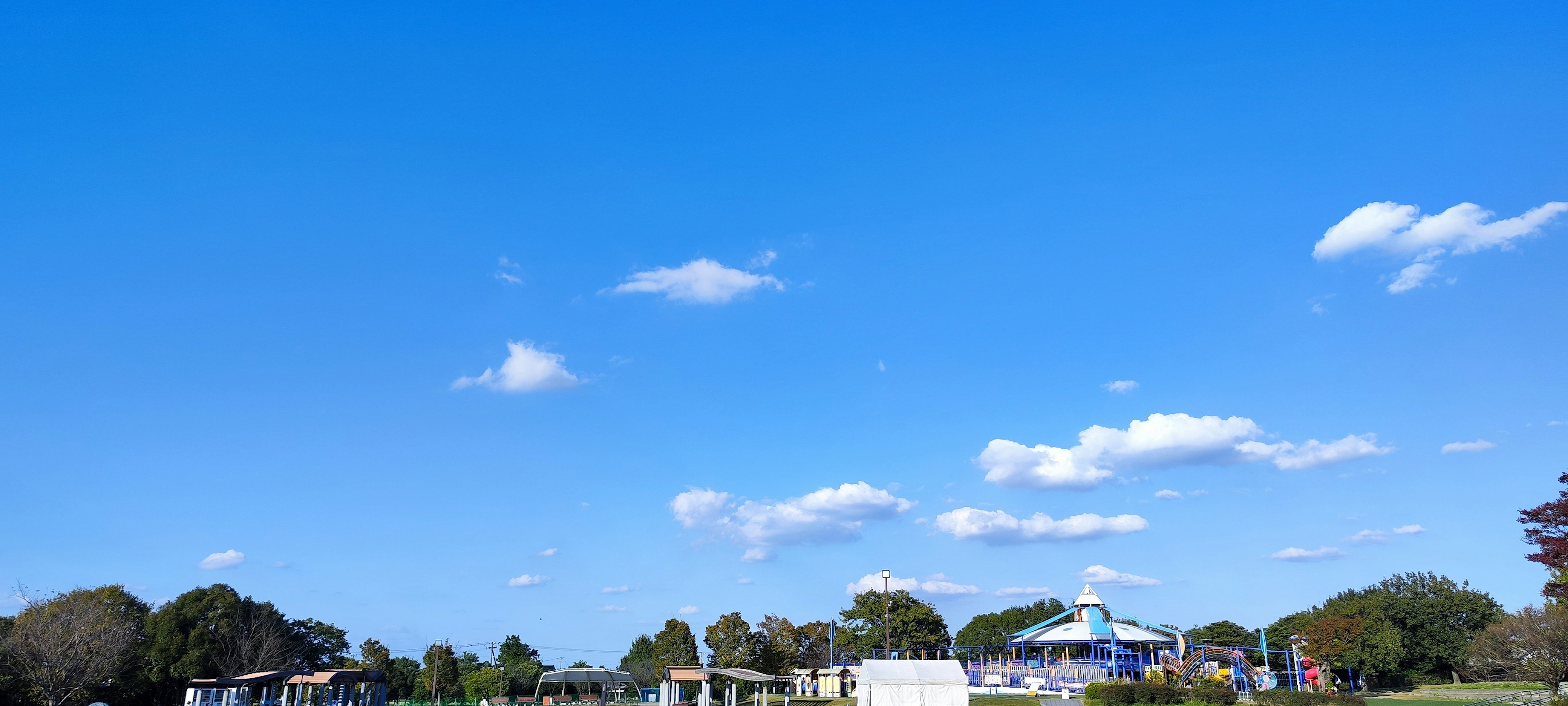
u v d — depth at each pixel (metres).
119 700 69.62
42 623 62.28
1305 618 109.50
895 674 55.31
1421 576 115.62
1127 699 56.50
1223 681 67.06
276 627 87.38
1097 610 79.19
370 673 64.88
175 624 75.12
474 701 95.88
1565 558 56.84
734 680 69.31
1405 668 97.62
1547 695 55.66
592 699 76.75
